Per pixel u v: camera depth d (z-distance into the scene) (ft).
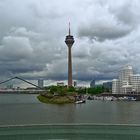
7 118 482.28
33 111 641.81
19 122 425.69
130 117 505.25
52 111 637.30
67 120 455.63
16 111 644.27
